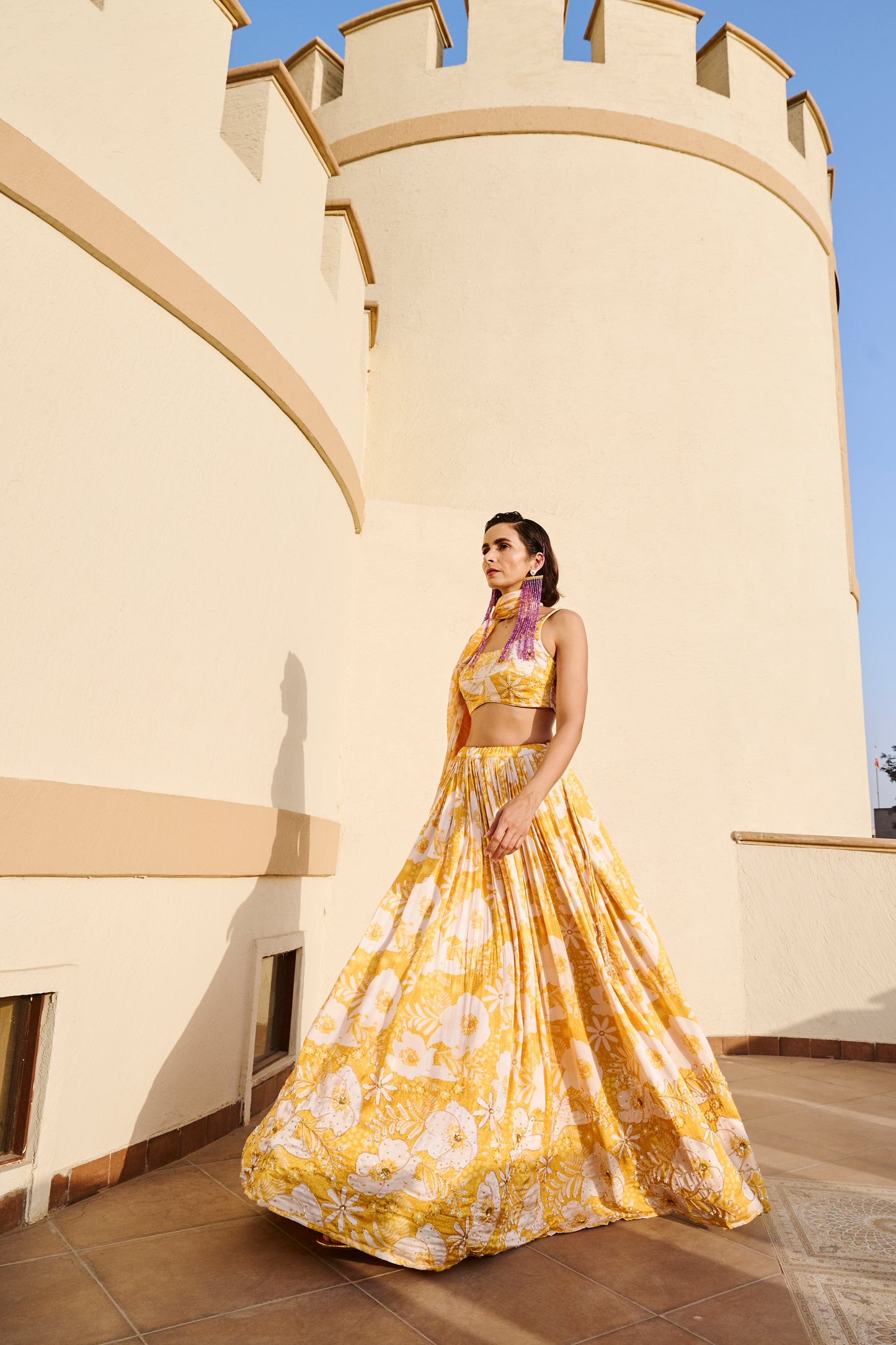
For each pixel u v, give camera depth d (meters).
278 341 3.30
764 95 5.95
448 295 5.30
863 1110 3.38
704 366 5.34
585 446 5.08
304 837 3.47
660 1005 2.29
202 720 2.76
